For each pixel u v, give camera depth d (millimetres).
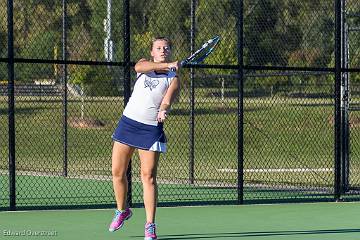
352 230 24156
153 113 21484
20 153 47969
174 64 21391
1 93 48781
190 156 35938
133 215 26625
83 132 51844
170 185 35562
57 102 54062
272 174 41562
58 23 46500
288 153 48469
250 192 33469
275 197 31609
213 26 47438
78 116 53531
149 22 46812
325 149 49438
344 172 32000
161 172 41188
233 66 29125
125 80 27812
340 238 22828
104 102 53500
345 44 31844
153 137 21516
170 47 22000
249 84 57125
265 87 57062
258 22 50531
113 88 53062
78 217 26078
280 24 51438
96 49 49188
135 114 21562
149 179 21688
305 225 25109
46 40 46156
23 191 33562
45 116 53562
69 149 48719
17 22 46094
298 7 51438
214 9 47312
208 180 37625
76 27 47688
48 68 51406
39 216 26188
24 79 51250
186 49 46344
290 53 52125
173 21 46781
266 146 49688
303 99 53406
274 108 54375
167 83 21531
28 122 52781
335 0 30203
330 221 25891
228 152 48781
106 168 42625
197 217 26516
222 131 52156
